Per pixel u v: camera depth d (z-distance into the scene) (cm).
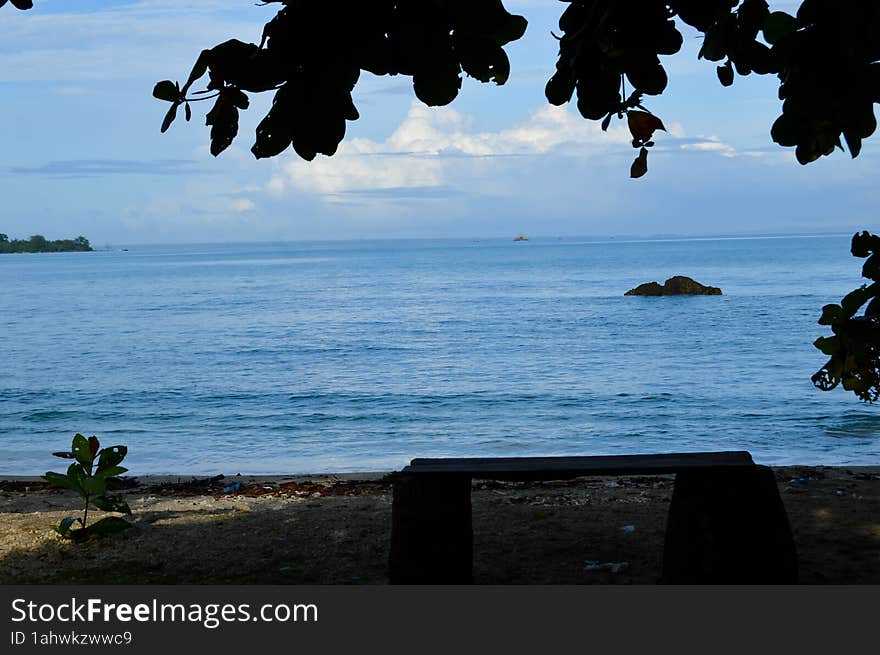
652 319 4381
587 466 489
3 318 5459
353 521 736
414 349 3397
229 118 350
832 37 367
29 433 1880
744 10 382
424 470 513
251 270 13925
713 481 497
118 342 3897
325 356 3238
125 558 628
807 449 1531
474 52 322
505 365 2894
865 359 572
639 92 389
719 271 9781
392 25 319
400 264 15450
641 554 627
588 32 385
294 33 325
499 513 759
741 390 2261
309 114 335
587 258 16488
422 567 509
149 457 1574
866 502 778
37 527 727
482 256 19950
